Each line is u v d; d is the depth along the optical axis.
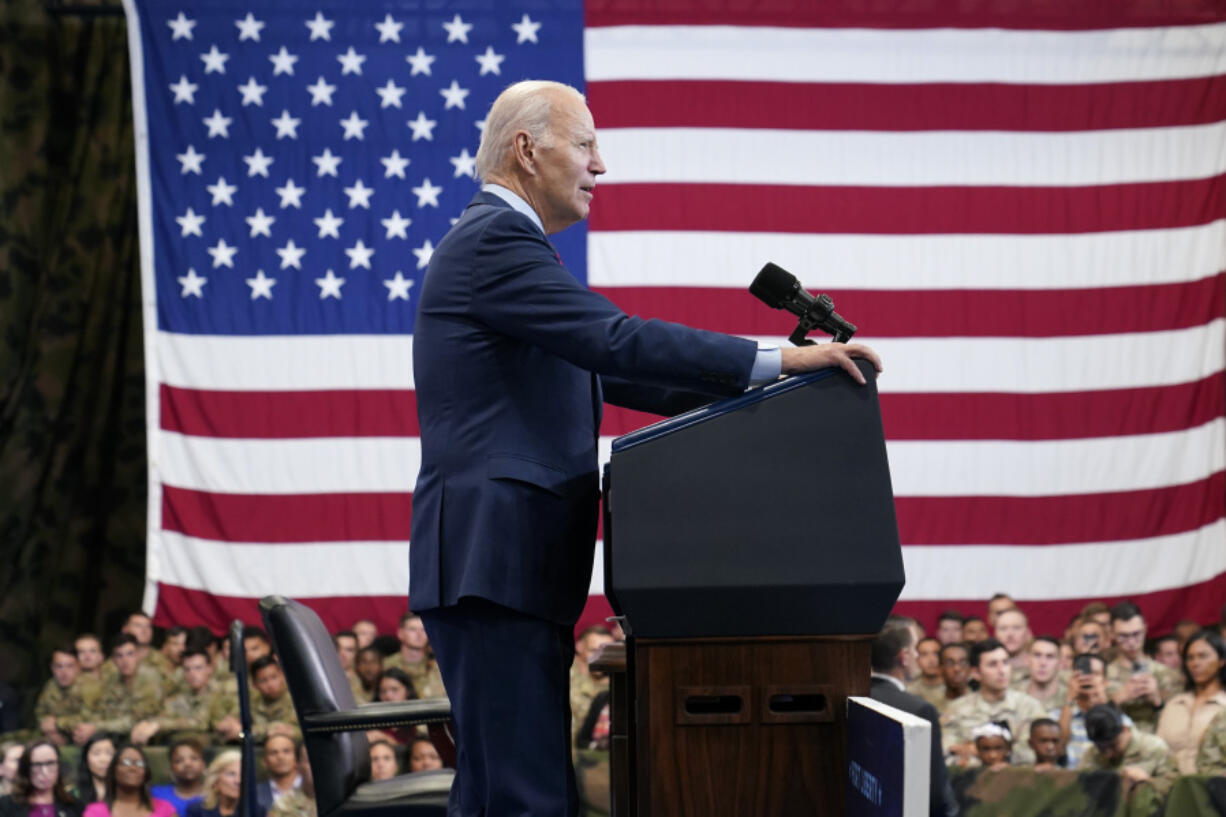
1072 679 7.43
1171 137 8.95
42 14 10.06
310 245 8.91
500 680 2.45
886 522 2.33
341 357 8.84
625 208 8.77
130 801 7.00
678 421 2.38
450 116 8.99
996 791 6.06
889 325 8.83
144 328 8.91
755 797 2.33
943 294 8.84
